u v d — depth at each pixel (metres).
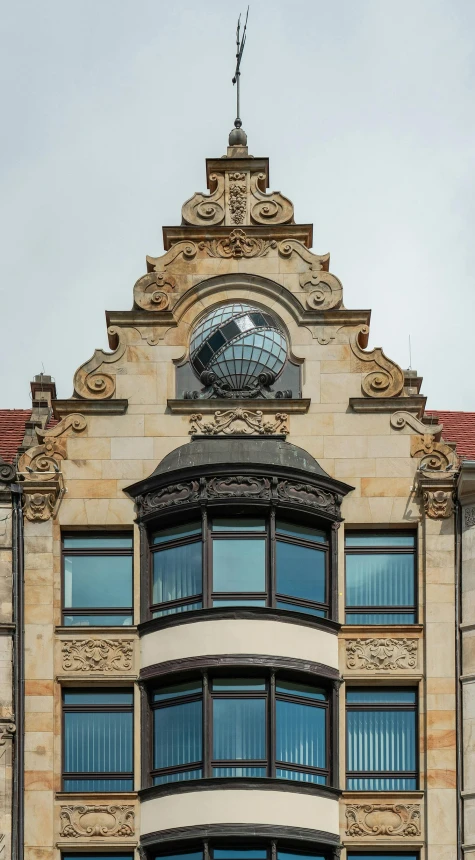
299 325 43.97
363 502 42.81
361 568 42.69
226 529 42.34
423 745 41.19
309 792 40.44
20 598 41.97
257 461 42.53
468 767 40.75
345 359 43.75
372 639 41.84
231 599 41.84
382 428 43.28
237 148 45.59
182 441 43.22
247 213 44.81
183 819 40.09
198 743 40.88
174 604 42.03
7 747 40.84
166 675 41.19
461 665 41.53
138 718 41.31
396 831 40.50
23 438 45.59
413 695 41.78
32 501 42.62
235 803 40.03
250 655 41.00
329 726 41.28
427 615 41.94
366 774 41.31
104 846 40.31
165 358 43.78
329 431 43.25
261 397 43.44
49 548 42.38
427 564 42.25
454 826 40.41
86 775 41.19
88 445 43.16
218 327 43.91
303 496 42.53
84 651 41.66
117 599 42.44
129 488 42.84
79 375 43.66
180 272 44.28
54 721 41.19
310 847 40.19
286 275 44.25
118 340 43.91
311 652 41.41
